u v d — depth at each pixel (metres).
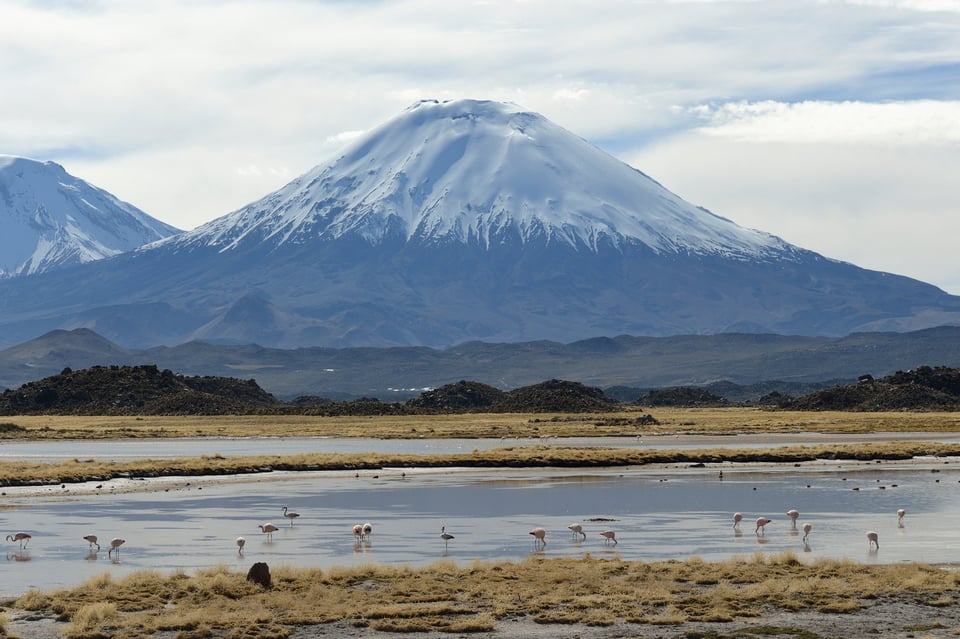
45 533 140.75
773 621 89.50
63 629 85.69
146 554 125.00
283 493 189.62
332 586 102.88
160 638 85.12
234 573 108.69
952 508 164.62
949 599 95.81
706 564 112.62
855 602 93.81
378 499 180.12
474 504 172.50
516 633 86.50
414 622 88.75
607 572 108.50
